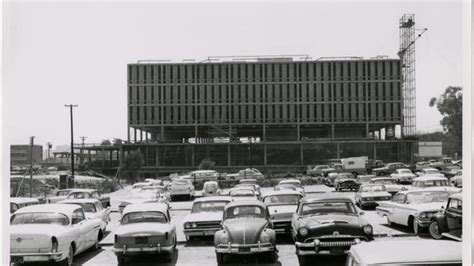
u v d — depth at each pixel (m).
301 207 13.00
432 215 15.33
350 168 64.56
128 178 85.81
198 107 103.12
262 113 102.12
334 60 101.31
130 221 13.70
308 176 67.19
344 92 101.12
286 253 14.04
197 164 100.88
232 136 102.00
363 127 104.44
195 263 13.11
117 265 13.13
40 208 13.09
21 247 11.65
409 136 99.62
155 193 28.55
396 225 19.45
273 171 99.81
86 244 14.29
